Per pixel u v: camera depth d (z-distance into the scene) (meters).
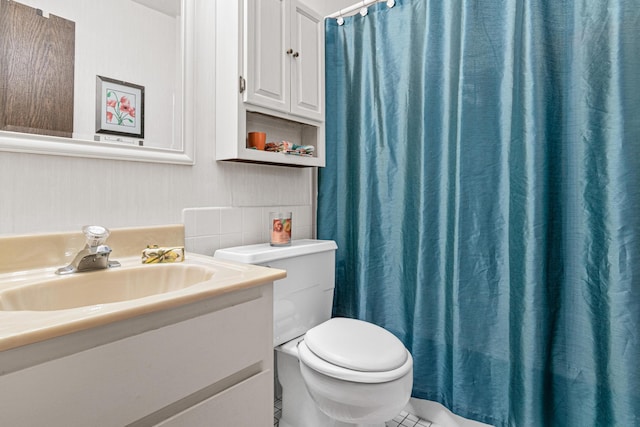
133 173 1.06
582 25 1.06
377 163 1.49
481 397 1.19
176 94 1.15
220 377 0.67
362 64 1.54
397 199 1.43
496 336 1.18
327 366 0.99
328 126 1.59
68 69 0.93
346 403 0.96
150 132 1.09
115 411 0.52
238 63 1.18
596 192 1.03
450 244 1.28
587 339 1.05
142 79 1.07
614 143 0.99
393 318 1.44
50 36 0.90
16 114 0.84
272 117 1.44
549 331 1.10
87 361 0.49
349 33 1.59
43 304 0.73
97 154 0.96
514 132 1.13
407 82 1.40
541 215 1.08
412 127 1.39
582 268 1.06
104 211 0.99
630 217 0.96
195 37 1.20
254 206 1.42
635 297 0.95
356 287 1.55
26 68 0.86
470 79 1.21
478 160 1.20
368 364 0.97
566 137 1.10
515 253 1.13
